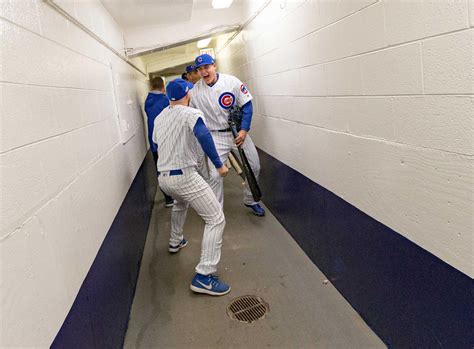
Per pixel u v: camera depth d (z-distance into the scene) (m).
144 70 7.45
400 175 1.57
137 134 4.48
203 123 2.47
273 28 3.17
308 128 2.63
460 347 1.36
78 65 2.00
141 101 5.86
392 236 1.71
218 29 4.79
